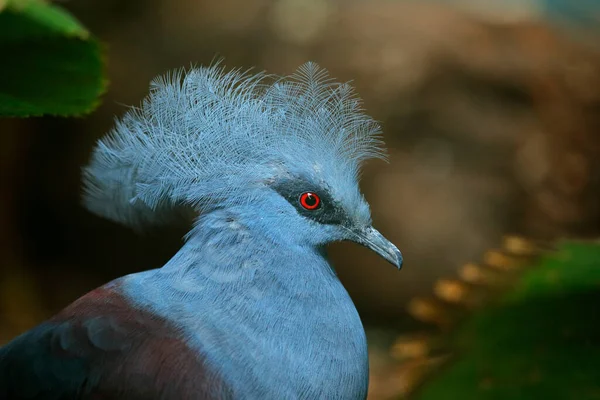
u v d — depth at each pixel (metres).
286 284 2.28
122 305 2.27
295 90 2.30
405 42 3.60
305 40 3.63
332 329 2.28
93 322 2.27
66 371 2.25
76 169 3.82
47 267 4.02
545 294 2.29
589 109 3.53
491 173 3.56
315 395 2.27
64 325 2.27
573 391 2.27
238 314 2.27
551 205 3.50
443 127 3.57
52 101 2.22
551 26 3.88
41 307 3.89
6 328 3.71
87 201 2.30
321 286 2.29
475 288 2.30
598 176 3.48
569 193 3.49
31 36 2.22
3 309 3.79
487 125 3.55
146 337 2.26
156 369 2.25
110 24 3.77
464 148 3.57
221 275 2.28
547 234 3.50
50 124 3.77
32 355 2.26
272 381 2.26
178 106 2.29
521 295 2.29
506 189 3.54
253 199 2.29
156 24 3.76
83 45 2.23
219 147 2.29
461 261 3.55
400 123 3.56
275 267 2.28
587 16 4.10
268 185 2.29
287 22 3.69
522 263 2.30
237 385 2.26
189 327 2.26
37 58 2.22
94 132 3.75
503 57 3.60
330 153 2.30
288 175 2.29
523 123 3.57
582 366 2.27
